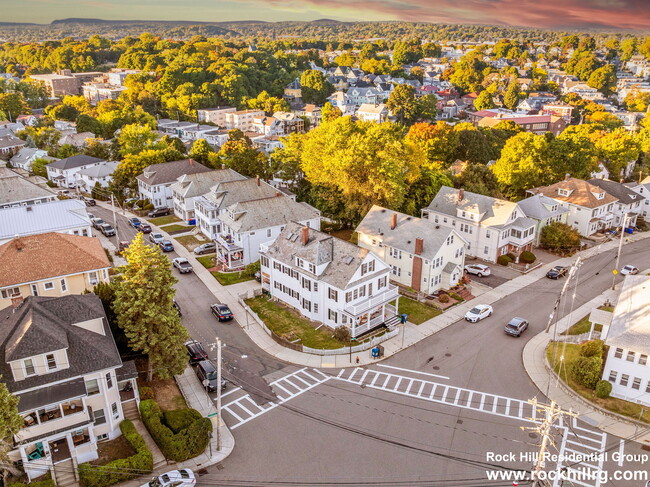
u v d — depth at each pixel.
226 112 188.25
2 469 30.86
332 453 34.72
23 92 197.88
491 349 47.81
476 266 64.56
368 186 72.62
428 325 52.12
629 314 42.88
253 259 66.38
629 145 108.81
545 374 43.94
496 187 87.25
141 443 33.62
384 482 32.25
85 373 32.81
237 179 84.94
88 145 124.44
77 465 32.09
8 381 31.41
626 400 40.41
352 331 49.00
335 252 51.84
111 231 75.75
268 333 50.12
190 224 81.38
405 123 193.00
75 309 35.88
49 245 50.31
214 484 32.06
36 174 110.62
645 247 75.00
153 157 97.50
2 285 46.12
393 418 38.31
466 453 34.81
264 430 36.97
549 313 54.66
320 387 42.03
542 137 94.75
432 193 80.38
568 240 72.00
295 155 88.12
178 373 41.12
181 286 59.91
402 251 59.31
